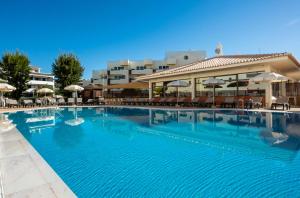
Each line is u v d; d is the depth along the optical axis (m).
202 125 9.39
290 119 10.34
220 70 18.09
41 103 23.12
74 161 4.61
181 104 19.31
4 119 11.28
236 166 4.20
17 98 26.55
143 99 24.39
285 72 21.61
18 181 3.14
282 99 14.27
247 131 7.82
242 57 19.28
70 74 30.64
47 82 55.81
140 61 59.31
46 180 3.18
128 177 3.74
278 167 4.10
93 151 5.39
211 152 5.21
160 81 24.47
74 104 25.27
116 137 7.14
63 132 8.07
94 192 3.19
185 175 3.81
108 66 61.84
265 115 11.68
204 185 3.41
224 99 17.06
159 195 3.11
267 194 3.07
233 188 3.28
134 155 5.04
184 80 21.59
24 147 5.20
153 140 6.67
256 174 3.78
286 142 6.05
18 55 26.70
